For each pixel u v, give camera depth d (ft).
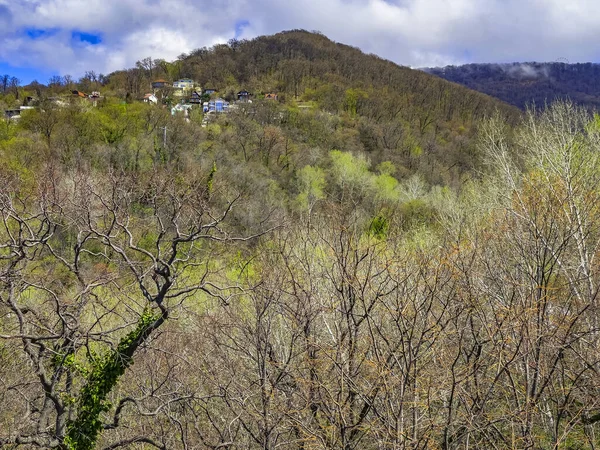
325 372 16.05
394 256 16.90
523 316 13.89
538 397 14.49
